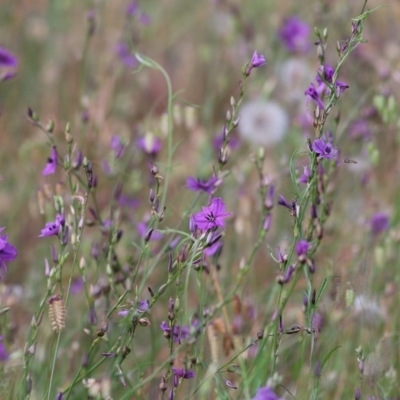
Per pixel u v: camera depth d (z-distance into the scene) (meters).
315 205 4.94
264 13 11.84
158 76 10.87
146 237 4.40
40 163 8.22
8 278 7.10
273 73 9.61
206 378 4.32
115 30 10.14
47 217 5.79
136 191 7.49
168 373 4.31
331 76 4.46
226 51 10.30
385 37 9.60
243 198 6.56
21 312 6.29
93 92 8.77
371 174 7.28
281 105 9.11
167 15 12.15
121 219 6.03
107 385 4.25
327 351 5.36
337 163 5.07
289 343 5.71
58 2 10.96
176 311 4.22
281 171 7.11
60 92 9.59
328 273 5.32
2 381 4.71
